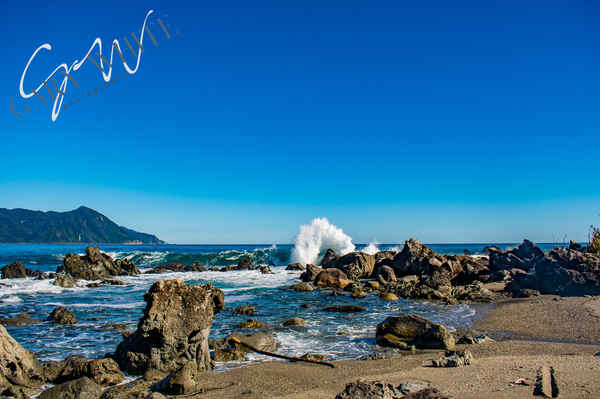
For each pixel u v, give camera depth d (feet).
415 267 93.50
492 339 36.04
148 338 27.86
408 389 20.86
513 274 80.07
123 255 152.66
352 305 55.21
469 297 63.57
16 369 24.26
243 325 42.73
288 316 49.62
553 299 57.57
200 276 105.29
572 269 64.44
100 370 25.50
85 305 59.21
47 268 129.39
